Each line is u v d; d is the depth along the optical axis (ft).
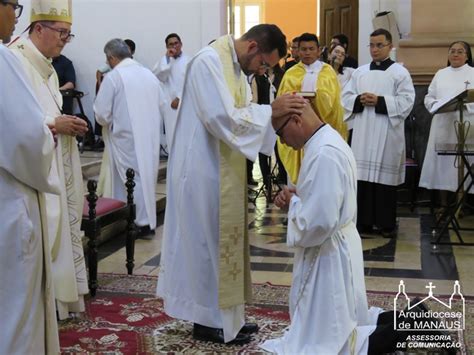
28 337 8.64
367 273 16.28
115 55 20.65
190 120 11.28
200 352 11.15
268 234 20.84
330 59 24.58
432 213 24.06
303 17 51.90
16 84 8.26
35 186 8.63
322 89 19.76
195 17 32.71
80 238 13.15
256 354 11.01
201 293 11.39
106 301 14.06
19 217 8.48
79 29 33.58
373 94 20.17
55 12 12.17
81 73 33.86
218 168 11.23
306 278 9.79
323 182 9.20
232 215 11.25
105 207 15.08
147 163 20.43
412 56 25.50
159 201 24.02
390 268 16.74
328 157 9.25
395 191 20.39
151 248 19.10
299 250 10.00
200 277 11.35
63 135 12.50
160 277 12.01
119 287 15.12
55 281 12.41
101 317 13.01
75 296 12.56
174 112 28.55
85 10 33.37
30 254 8.62
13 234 8.45
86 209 14.73
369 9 30.04
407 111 20.26
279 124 9.73
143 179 20.35
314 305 9.74
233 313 11.50
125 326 12.49
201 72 10.77
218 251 11.26
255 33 11.02
